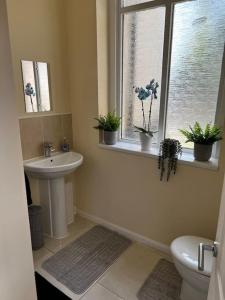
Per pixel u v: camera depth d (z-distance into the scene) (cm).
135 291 170
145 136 201
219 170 166
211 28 168
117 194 231
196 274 133
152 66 203
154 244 216
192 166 177
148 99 211
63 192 224
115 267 193
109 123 219
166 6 181
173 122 201
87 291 170
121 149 213
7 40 70
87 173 251
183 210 191
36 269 190
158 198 203
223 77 168
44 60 211
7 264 81
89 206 260
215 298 78
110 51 221
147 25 198
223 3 161
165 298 164
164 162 190
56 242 225
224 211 81
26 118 206
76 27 216
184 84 189
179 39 183
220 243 82
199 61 178
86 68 220
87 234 237
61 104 235
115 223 242
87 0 201
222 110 170
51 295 166
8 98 72
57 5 213
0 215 76
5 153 74
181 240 160
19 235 84
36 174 199
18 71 193
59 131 238
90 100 226
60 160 232
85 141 243
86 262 198
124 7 204
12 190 78
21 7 186
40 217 212
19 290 88
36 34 201
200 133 171
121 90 227
